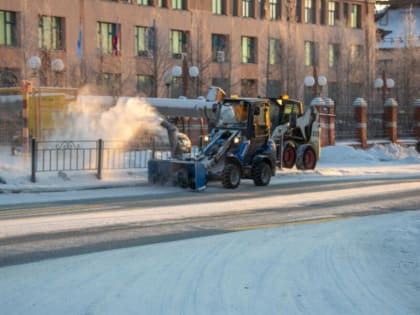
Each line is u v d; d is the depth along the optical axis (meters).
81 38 43.72
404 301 7.00
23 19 44.62
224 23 57.34
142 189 18.17
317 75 59.56
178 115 28.97
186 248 9.72
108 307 6.65
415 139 44.78
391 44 75.50
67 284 7.52
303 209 14.53
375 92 62.41
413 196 17.41
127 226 11.66
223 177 18.56
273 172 20.41
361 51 63.03
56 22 47.44
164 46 52.53
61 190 17.66
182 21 54.41
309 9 64.19
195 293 7.19
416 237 10.42
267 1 60.62
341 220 12.86
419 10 81.19
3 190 16.92
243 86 59.31
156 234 10.91
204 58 53.09
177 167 18.27
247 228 11.73
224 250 9.59
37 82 42.91
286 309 6.64
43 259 8.84
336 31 63.88
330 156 32.78
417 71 64.19
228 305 6.75
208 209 14.11
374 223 12.40
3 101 27.33
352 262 8.80
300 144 25.39
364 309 6.69
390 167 29.89
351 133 39.59
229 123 19.84
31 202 14.99
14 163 20.70
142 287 7.42
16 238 10.30
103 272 8.12
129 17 51.31
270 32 60.47
